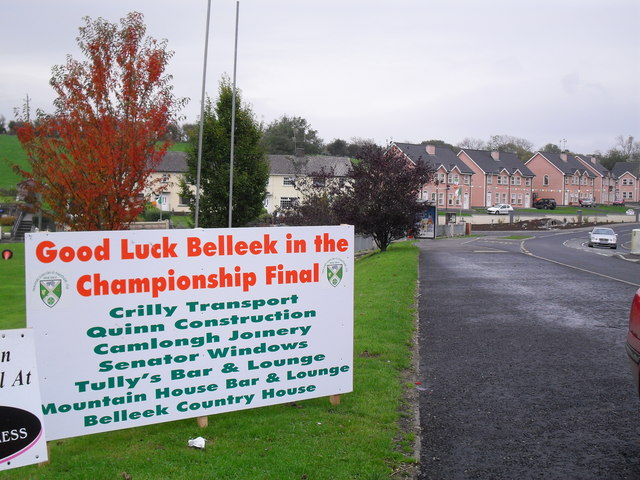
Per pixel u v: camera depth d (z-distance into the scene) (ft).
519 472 15.49
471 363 26.22
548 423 18.99
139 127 40.63
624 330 33.27
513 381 23.56
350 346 19.97
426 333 32.50
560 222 234.38
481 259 82.89
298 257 18.97
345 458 15.80
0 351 14.47
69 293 16.14
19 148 247.29
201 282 17.62
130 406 16.98
